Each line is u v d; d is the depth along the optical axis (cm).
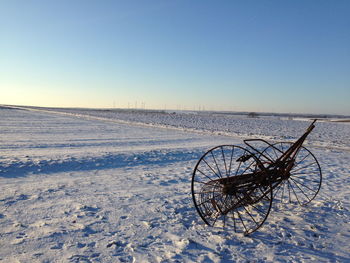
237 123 5103
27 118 4050
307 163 1094
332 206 572
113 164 971
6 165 841
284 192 674
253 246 388
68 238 393
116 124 3375
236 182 458
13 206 517
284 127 4219
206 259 345
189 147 1448
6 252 348
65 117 4853
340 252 378
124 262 334
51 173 808
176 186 711
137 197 603
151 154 1173
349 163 1120
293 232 440
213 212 514
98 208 524
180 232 427
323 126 4738
